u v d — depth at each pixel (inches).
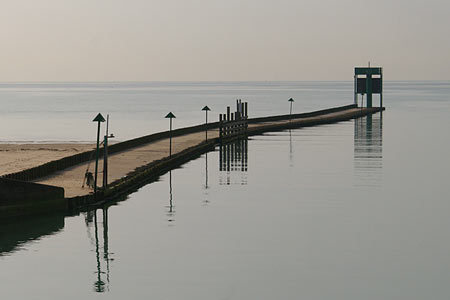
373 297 958.4
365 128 3710.6
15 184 1408.7
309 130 3599.9
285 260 1118.4
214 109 6781.5
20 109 6648.6
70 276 1042.7
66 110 6466.5
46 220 1414.9
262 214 1448.1
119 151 2399.1
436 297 957.2
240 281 1019.3
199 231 1302.9
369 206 1533.0
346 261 1115.3
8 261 1120.2
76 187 1633.9
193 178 1942.7
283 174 2006.6
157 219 1408.7
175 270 1067.3
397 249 1184.8
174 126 4458.7
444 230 1314.0
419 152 2546.8
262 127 3540.8
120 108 6909.5
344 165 2193.7
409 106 6471.5
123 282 1015.0
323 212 1470.2
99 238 1261.1
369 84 5531.5
